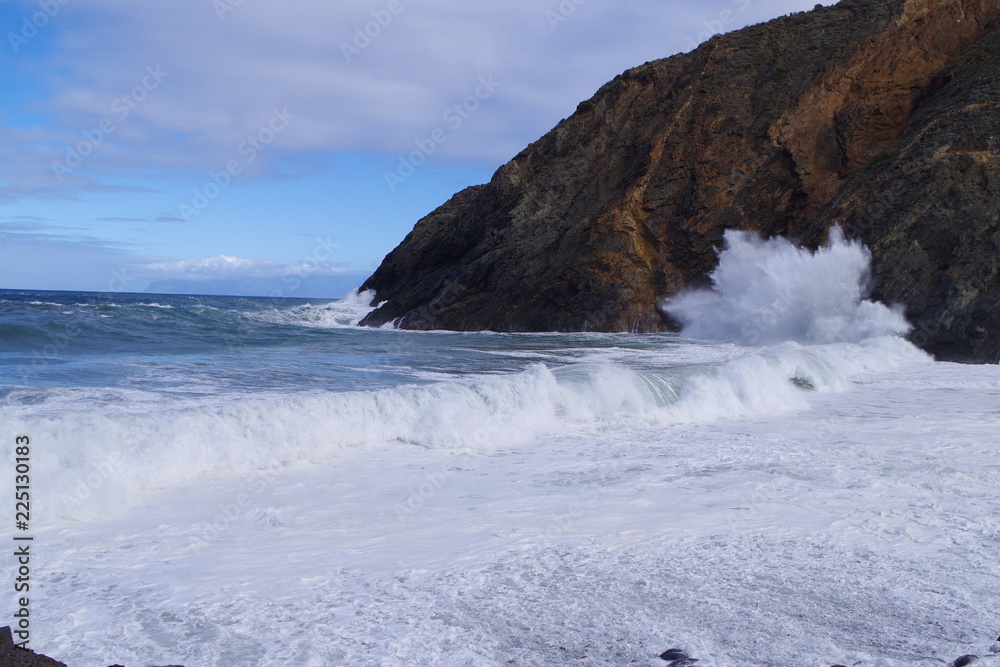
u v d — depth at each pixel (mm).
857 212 25594
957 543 5398
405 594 4480
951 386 15430
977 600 4395
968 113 26000
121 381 11680
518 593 4500
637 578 4738
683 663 3586
